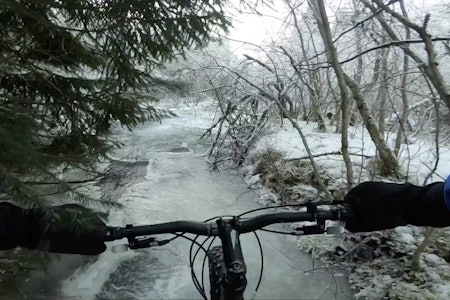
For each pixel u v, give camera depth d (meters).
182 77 10.97
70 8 4.62
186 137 14.09
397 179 6.89
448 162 7.64
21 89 5.14
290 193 7.55
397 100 9.65
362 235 5.50
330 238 5.75
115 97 5.26
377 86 8.02
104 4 4.93
